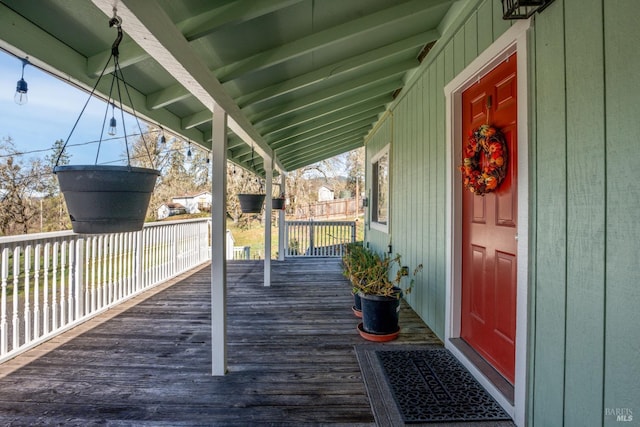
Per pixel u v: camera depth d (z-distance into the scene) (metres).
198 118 3.09
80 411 1.93
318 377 2.30
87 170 1.29
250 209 4.64
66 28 1.59
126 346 2.86
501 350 2.12
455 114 2.65
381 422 1.80
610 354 1.20
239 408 1.96
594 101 1.26
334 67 2.90
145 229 4.91
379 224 5.84
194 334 3.14
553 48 1.49
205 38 2.04
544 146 1.56
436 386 2.14
